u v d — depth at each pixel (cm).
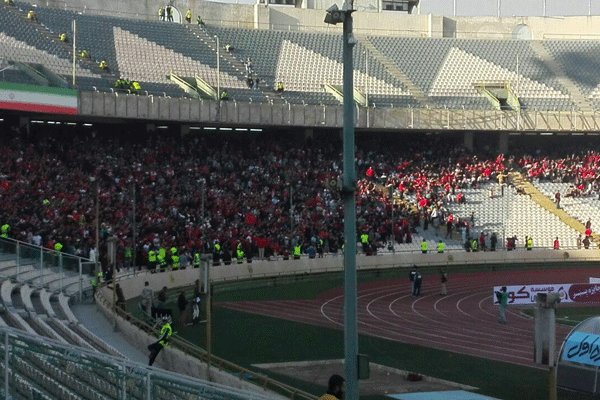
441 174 8662
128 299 5041
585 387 2959
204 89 8362
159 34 9000
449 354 3856
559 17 11062
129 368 1577
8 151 6556
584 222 8181
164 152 7681
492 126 8938
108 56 8281
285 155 8312
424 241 7462
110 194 6438
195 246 6166
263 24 10356
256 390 2719
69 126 7856
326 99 8962
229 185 7494
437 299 5709
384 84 9344
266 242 6656
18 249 4234
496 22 11100
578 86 9575
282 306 5284
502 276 6944
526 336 4325
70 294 4453
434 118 8825
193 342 3997
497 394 3088
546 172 8781
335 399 1595
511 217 8200
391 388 3188
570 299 5506
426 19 10962
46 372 1694
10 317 3419
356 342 1616
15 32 7869
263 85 8919
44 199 5919
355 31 10806
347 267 1619
